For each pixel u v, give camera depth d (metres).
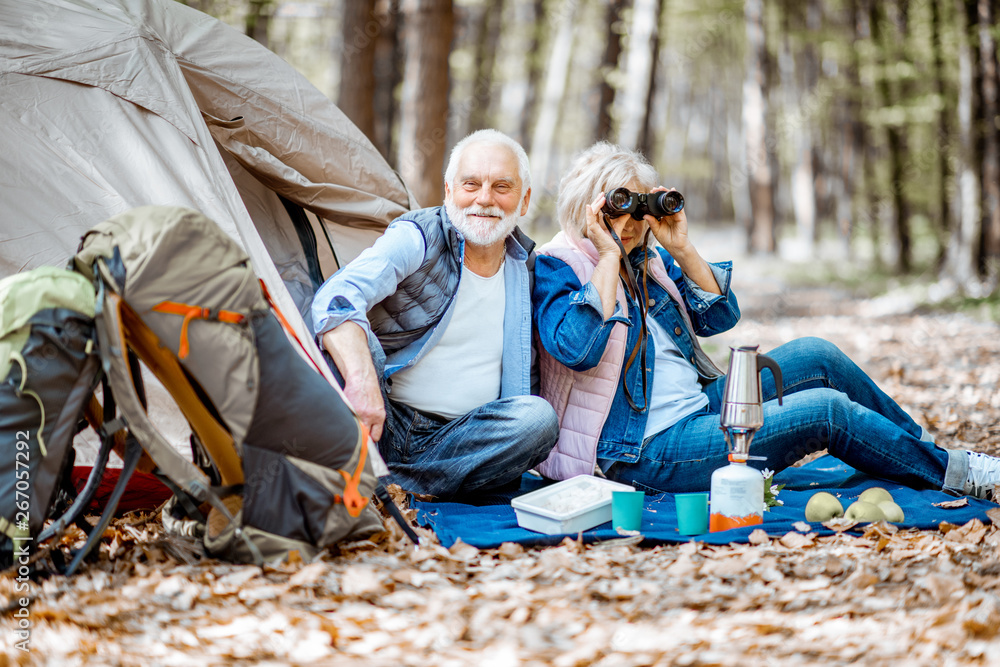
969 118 14.88
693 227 43.97
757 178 25.20
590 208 3.53
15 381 2.43
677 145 44.69
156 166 3.35
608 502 3.17
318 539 2.71
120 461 3.36
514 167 3.50
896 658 2.12
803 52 26.64
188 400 2.75
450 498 3.53
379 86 13.75
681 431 3.53
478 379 3.60
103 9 3.58
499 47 22.64
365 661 2.12
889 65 18.66
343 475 2.74
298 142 4.08
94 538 2.60
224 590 2.50
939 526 3.09
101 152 3.36
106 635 2.23
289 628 2.27
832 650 2.16
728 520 3.12
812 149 25.05
